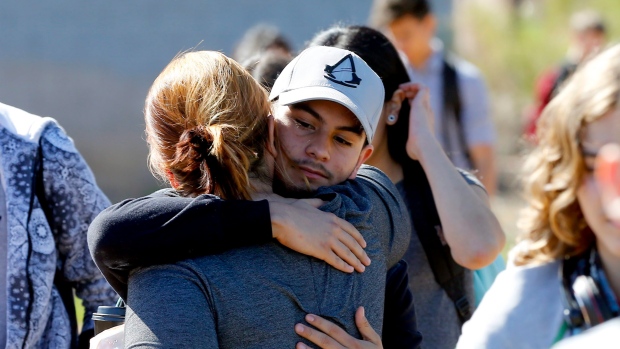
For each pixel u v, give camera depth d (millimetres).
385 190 5137
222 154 4422
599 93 3990
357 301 4555
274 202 4488
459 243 6008
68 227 5914
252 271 4312
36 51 27641
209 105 4516
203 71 4613
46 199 5863
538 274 4320
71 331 5988
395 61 6461
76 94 27875
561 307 4211
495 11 24016
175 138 4570
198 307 4160
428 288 6227
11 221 5586
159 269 4293
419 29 11875
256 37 11406
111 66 28266
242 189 4480
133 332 4180
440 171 6188
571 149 4102
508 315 4281
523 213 4555
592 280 4133
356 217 4738
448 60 12086
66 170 5875
